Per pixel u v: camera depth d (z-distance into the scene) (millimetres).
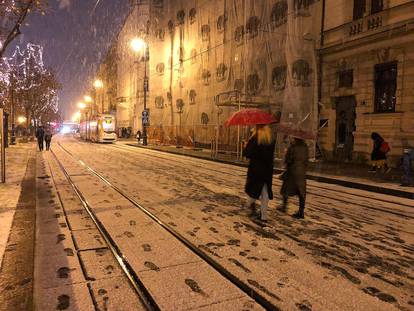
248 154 6434
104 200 8219
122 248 4980
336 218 6891
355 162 16703
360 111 16578
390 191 9711
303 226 6242
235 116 6441
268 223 6387
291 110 17375
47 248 4988
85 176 12367
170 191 9484
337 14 17469
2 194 8211
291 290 3775
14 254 4523
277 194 9508
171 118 33594
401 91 14602
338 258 4742
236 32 23609
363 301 3572
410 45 14234
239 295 3648
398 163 14633
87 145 35625
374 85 16031
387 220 6828
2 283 3713
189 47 30281
